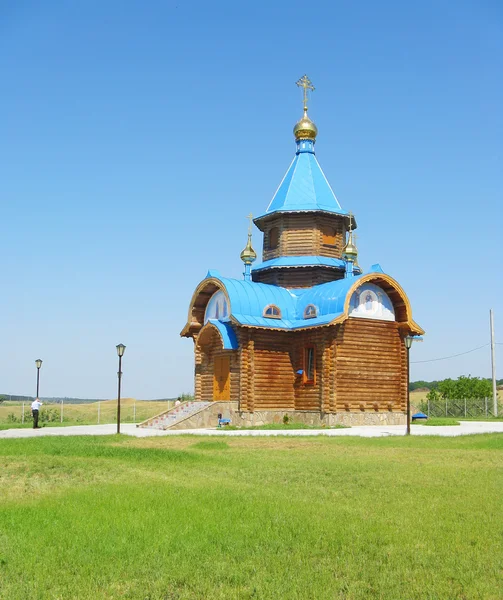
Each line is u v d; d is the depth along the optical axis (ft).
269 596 25.66
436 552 30.99
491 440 85.81
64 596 25.82
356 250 140.26
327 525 35.35
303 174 150.71
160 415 134.72
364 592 26.08
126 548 31.19
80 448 72.13
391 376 134.10
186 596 25.77
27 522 36.14
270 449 75.87
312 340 130.72
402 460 64.03
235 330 131.85
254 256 149.79
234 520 36.50
